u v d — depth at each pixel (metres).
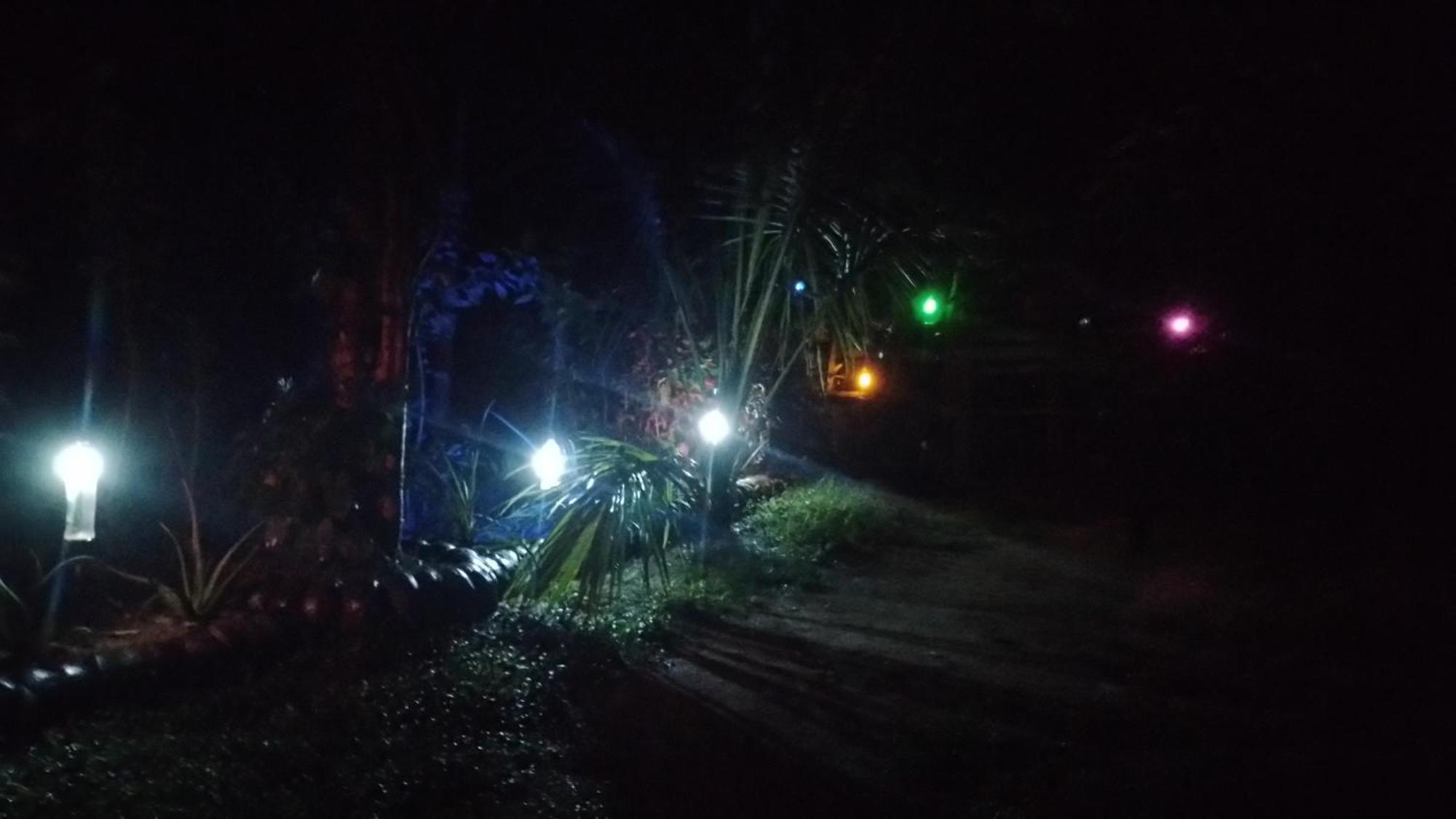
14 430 8.12
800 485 16.28
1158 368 15.41
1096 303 15.35
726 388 11.69
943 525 14.75
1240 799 5.78
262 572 7.54
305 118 8.81
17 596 6.45
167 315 8.67
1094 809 5.78
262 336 9.34
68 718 5.86
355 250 8.10
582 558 8.76
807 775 6.30
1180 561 12.12
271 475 7.71
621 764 6.34
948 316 17.00
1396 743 6.41
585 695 7.38
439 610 8.01
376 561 7.75
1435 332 11.90
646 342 12.36
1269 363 13.51
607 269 11.89
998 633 9.27
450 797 5.72
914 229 11.01
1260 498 14.21
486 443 11.95
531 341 12.91
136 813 5.08
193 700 6.36
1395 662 7.99
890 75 10.24
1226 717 7.02
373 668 7.10
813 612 9.91
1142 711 7.14
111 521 8.21
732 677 7.94
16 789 5.08
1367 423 13.12
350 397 8.02
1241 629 9.00
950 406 19.17
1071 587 11.12
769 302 11.37
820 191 10.61
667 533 9.76
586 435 11.23
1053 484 17.73
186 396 8.83
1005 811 5.83
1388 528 12.30
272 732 6.06
